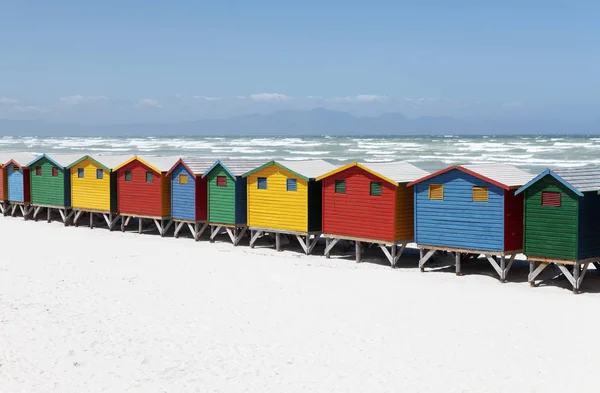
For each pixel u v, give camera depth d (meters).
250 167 32.69
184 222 34.28
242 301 21.17
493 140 199.38
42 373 15.05
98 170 37.75
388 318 19.20
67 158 40.75
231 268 26.20
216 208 32.66
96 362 15.77
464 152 114.44
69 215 39.62
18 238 33.97
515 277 24.61
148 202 35.41
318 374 14.97
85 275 24.73
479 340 17.22
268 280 24.11
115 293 22.12
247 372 15.12
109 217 38.06
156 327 18.42
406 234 26.70
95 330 18.14
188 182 33.69
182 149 146.12
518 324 18.53
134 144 196.38
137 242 32.97
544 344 16.84
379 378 14.70
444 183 24.92
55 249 30.47
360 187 27.28
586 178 22.39
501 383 14.36
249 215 31.28
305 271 25.67
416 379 14.62
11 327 18.31
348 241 30.55
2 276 24.33
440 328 18.23
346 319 19.16
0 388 14.16
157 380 14.66
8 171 42.91
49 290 22.38
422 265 25.67
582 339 17.17
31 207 42.09
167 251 30.14
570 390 13.95
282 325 18.61
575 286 22.00
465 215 24.44
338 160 95.75
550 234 22.27
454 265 26.89
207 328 18.34
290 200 29.72
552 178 21.97
